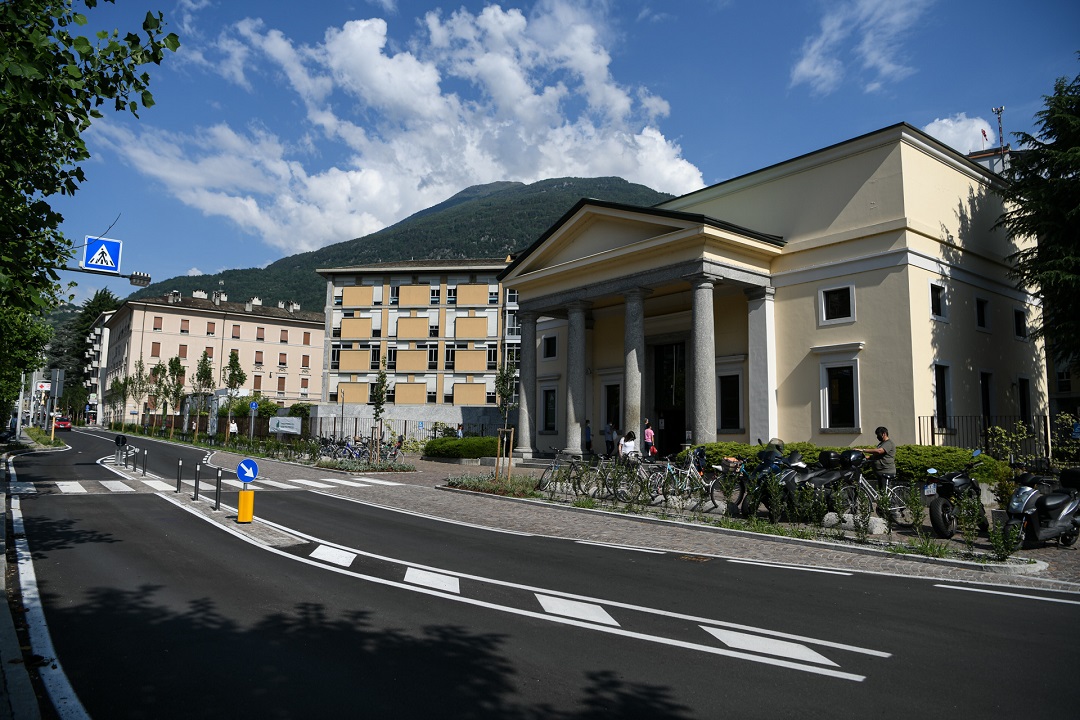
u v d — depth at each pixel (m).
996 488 13.32
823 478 13.17
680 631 6.30
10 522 12.42
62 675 5.04
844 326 21.66
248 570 8.80
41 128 7.14
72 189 8.00
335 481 22.23
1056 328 20.56
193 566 9.00
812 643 5.96
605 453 30.16
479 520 14.04
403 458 33.56
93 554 9.66
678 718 4.36
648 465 16.95
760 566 9.54
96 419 97.81
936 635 6.21
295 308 89.25
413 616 6.73
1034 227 20.80
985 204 23.89
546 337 35.16
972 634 6.25
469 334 55.28
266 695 4.68
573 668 5.29
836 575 8.95
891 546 10.62
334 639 5.96
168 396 61.19
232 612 6.82
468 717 4.35
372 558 9.77
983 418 21.64
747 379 24.78
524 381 29.77
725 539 11.87
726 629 6.38
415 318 56.38
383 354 56.56
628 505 15.30
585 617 6.75
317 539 11.34
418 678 5.04
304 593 7.62
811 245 22.83
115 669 5.18
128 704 4.51
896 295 20.47
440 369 55.41
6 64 6.04
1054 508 10.85
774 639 6.06
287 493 18.48
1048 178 20.56
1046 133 20.81
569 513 15.18
